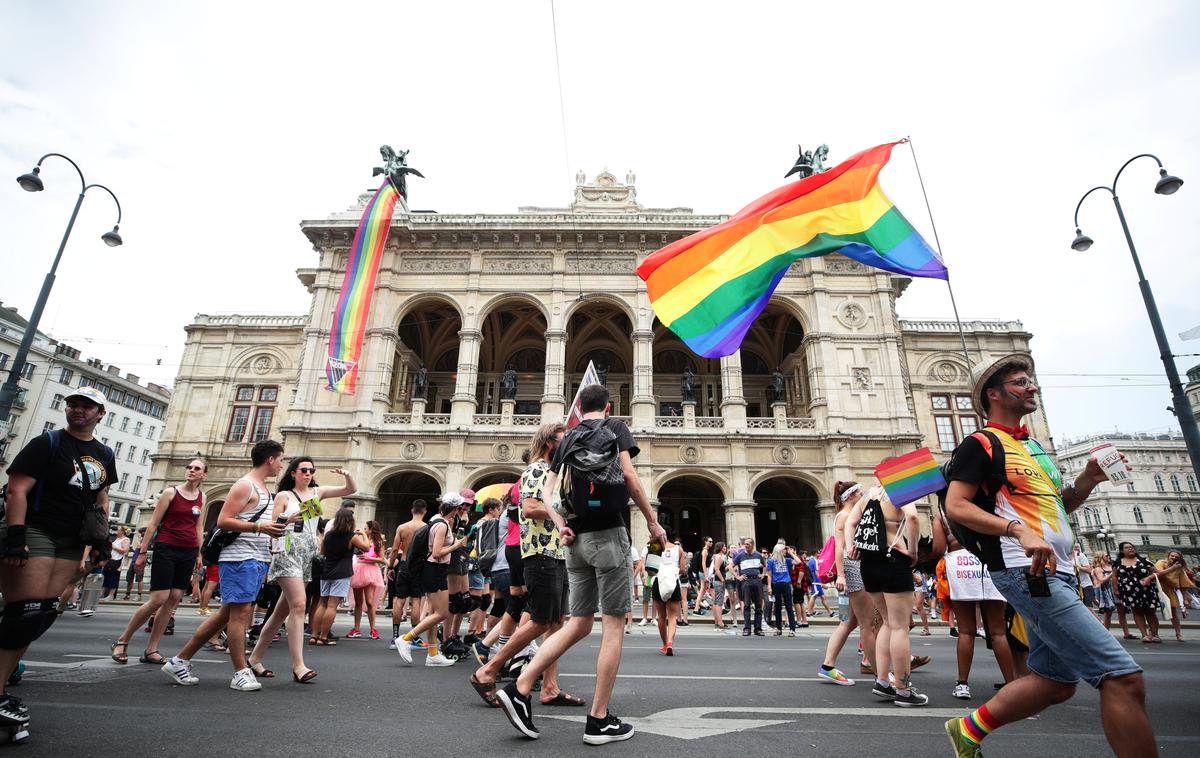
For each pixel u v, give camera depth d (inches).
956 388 1405.0
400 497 1414.9
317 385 1246.3
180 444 1400.1
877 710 221.0
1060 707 234.7
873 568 245.9
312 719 190.7
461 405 1226.0
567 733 179.9
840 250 376.8
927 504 1151.6
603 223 1307.8
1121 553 565.3
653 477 1183.6
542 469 226.4
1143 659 415.5
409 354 1444.4
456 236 1333.7
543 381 1566.2
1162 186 620.4
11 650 163.6
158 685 239.5
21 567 171.5
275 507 262.8
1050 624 124.0
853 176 382.0
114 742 159.0
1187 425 580.1
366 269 1238.3
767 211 397.1
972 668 357.7
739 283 389.1
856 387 1243.8
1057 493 139.7
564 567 226.7
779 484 1370.6
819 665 351.9
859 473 1181.7
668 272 405.7
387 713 202.8
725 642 498.3
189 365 1460.4
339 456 1194.0
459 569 347.3
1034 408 148.4
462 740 169.9
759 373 1565.0
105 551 193.8
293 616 262.2
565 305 1294.3
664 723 196.4
